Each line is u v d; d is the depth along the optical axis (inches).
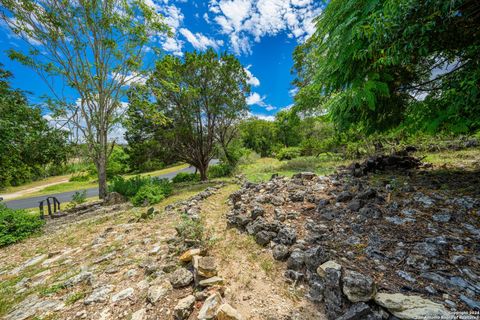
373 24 72.1
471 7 65.1
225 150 624.1
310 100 342.0
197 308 70.1
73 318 75.2
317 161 487.5
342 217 118.9
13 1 307.7
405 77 116.3
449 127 94.4
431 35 76.5
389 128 143.6
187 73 503.5
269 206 161.3
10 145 260.4
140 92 429.7
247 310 67.8
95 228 206.5
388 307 54.6
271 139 1259.8
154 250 125.1
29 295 96.1
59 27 348.2
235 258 102.0
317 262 77.6
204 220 169.3
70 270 118.8
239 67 542.6
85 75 379.2
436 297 57.1
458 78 88.7
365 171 198.1
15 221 220.8
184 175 621.3
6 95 276.7
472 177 139.2
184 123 507.8
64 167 387.2
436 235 85.0
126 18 383.9
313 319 61.7
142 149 471.2
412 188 133.6
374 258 79.0
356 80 96.9
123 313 74.4
